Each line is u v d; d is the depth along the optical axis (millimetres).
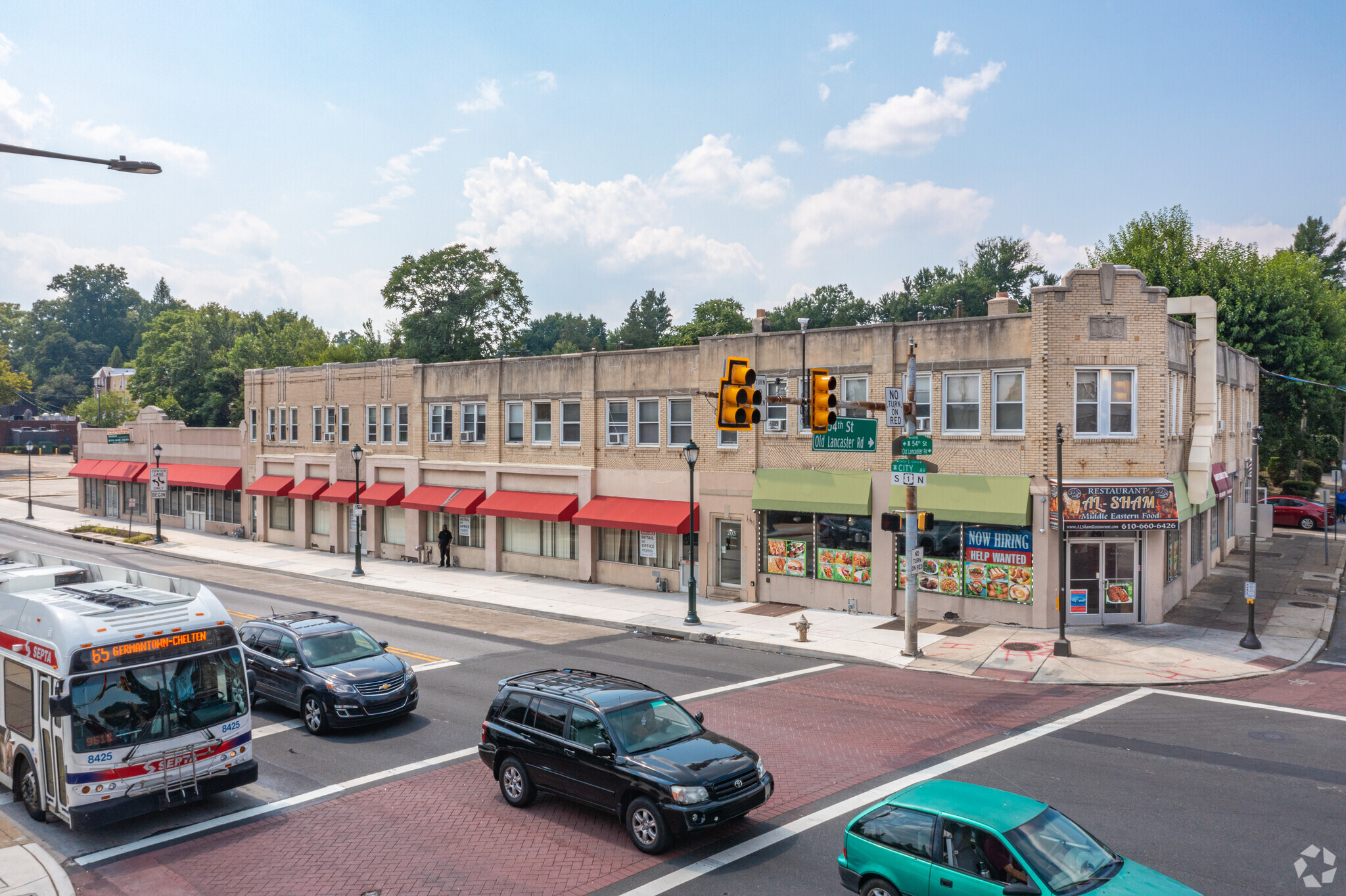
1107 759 14312
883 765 14086
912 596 21734
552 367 35594
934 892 8633
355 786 13820
